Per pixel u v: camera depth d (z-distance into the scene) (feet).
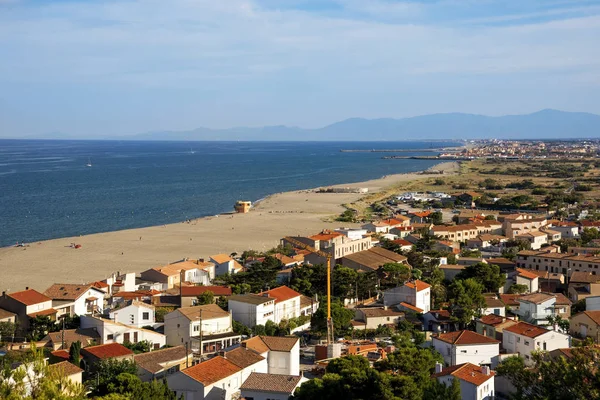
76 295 458.09
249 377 288.71
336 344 357.82
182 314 386.73
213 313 400.26
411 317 439.63
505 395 279.90
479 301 441.68
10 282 589.73
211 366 295.28
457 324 421.59
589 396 197.77
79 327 398.83
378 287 524.11
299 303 469.16
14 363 254.27
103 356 322.14
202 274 582.35
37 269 650.02
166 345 387.96
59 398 174.19
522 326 357.82
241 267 626.23
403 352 302.04
